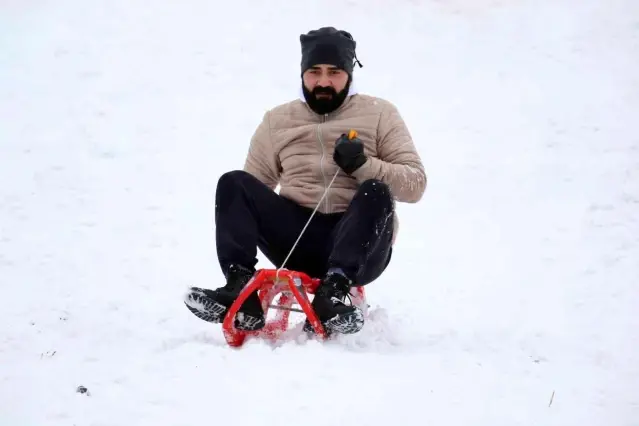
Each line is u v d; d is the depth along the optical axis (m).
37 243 20.34
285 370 10.71
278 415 9.39
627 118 29.69
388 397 9.99
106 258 19.39
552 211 22.77
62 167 25.94
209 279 18.28
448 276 18.47
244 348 11.52
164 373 10.73
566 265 18.91
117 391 10.26
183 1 42.16
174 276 18.31
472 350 12.59
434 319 15.13
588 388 10.86
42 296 16.70
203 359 11.14
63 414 9.61
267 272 11.88
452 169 26.33
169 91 32.91
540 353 12.55
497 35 38.12
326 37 13.44
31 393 10.32
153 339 13.08
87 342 13.06
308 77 13.52
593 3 40.62
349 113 13.74
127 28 38.75
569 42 36.94
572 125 29.30
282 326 12.95
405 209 23.34
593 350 12.86
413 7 41.41
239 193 12.71
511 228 21.77
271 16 40.50
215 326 14.27
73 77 33.88
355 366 11.02
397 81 34.16
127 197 23.83
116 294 16.88
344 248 12.07
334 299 11.83
